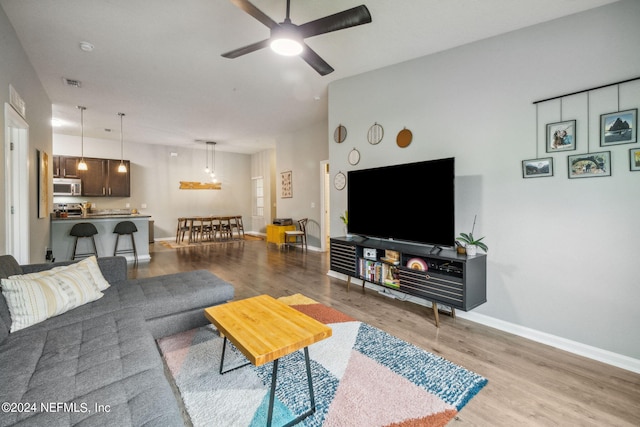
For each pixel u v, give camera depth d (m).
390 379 1.85
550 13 2.29
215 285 2.52
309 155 6.58
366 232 3.50
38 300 1.75
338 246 3.69
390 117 3.45
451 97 2.93
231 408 1.58
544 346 2.33
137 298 2.18
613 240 2.11
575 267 2.27
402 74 3.33
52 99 4.51
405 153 3.30
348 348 2.23
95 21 2.58
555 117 2.33
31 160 3.38
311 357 2.10
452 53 2.92
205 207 9.24
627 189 2.05
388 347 2.25
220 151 9.48
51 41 2.90
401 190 3.11
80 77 3.73
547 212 2.38
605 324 2.14
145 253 5.62
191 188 8.86
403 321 2.76
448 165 2.70
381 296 3.44
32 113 3.39
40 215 3.79
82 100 4.57
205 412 1.55
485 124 2.70
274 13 2.49
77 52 3.11
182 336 2.37
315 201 6.50
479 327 2.65
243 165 9.98
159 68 3.51
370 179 3.45
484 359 2.12
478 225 2.75
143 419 0.98
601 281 2.16
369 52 3.10
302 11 2.45
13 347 1.44
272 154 9.07
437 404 1.63
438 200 2.77
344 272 3.61
